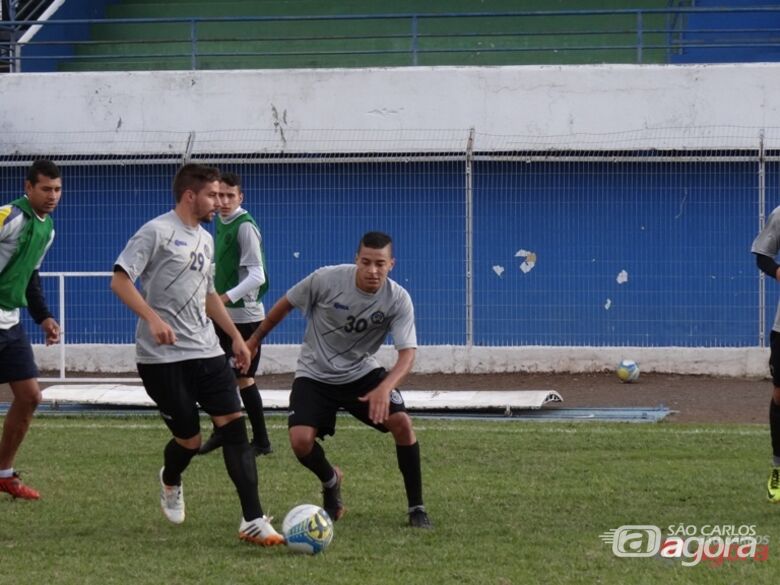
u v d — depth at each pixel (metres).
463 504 16.25
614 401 28.44
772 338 16.47
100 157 35.88
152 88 35.62
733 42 38.88
